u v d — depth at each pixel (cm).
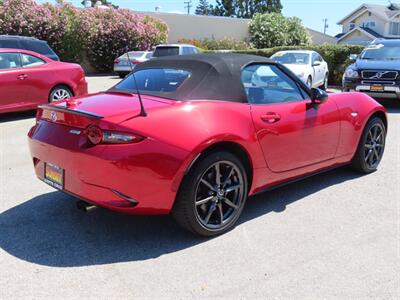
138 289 288
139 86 402
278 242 354
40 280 297
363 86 1114
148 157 316
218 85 372
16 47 1159
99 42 2548
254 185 391
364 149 520
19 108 887
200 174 341
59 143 343
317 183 503
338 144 473
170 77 388
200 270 311
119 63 2255
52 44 2347
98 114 325
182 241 356
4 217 402
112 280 298
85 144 325
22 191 471
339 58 1977
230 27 3547
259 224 389
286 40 3497
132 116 324
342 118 469
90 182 324
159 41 2822
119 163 310
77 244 350
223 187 364
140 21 2705
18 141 719
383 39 1280
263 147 383
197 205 347
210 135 339
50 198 451
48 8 2314
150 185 321
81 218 401
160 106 342
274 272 309
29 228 379
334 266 317
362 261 324
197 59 394
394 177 525
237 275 305
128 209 323
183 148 326
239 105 374
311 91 437
